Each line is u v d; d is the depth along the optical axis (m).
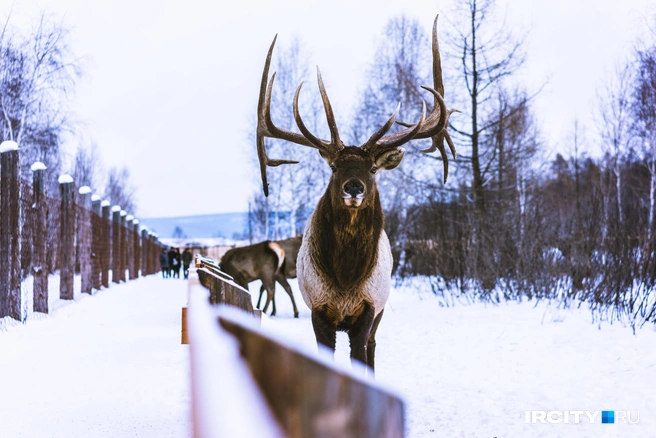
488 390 5.76
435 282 15.21
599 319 9.29
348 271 5.09
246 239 52.31
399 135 5.69
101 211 17.97
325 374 0.83
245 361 1.00
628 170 25.33
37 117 20.22
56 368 6.37
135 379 5.90
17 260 9.30
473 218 14.00
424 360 7.28
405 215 23.03
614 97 23.67
